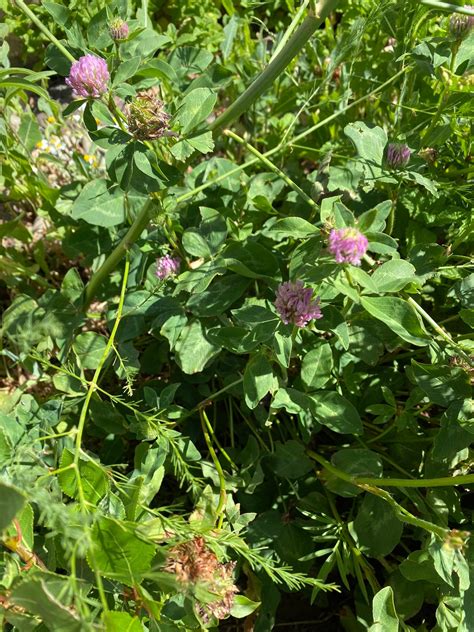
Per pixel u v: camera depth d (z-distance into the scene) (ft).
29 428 0.80
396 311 0.73
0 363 1.08
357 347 0.87
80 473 0.63
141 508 0.73
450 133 0.90
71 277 0.96
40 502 0.51
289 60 0.79
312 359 0.83
